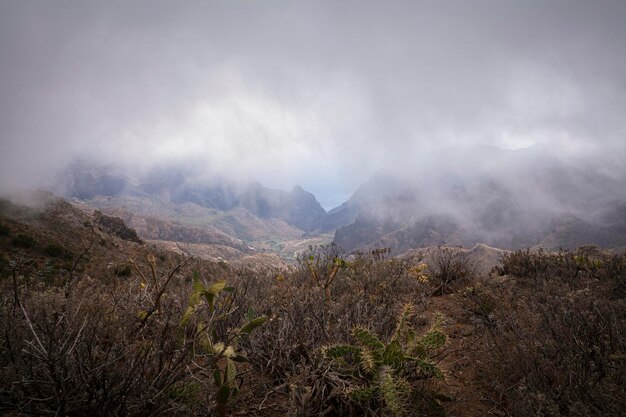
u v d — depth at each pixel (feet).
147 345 7.26
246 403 8.01
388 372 7.47
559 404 7.26
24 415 5.77
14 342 6.35
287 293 14.32
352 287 16.67
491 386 8.83
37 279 7.82
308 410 6.80
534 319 10.93
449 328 13.55
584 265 18.79
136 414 6.18
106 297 8.92
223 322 10.27
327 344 9.17
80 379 5.89
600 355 8.11
